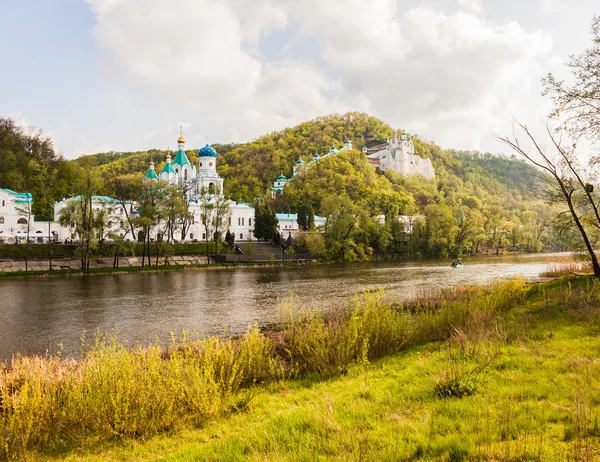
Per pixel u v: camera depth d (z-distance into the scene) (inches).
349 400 449.7
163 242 3358.8
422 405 404.5
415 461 288.4
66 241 3516.2
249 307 1549.0
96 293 1947.6
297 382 586.6
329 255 4124.0
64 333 1167.6
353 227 4279.0
